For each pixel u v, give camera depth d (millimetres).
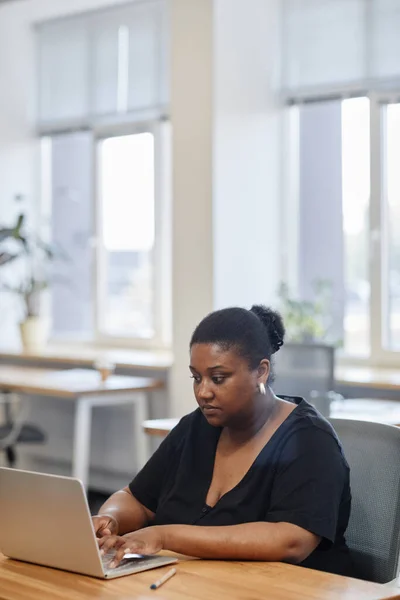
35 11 6641
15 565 1891
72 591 1697
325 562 1996
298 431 2025
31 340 6488
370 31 5246
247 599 1631
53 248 6402
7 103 6801
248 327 2025
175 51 5258
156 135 6215
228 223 5223
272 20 5543
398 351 5250
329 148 5508
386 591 1683
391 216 5293
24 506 1852
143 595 1666
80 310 6824
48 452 6344
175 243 5273
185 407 5270
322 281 5523
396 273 5293
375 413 4008
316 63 5445
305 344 4410
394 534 2121
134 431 5801
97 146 6559
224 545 1882
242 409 2018
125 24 6324
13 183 6867
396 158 5258
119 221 6484
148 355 5965
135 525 2258
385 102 5234
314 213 5574
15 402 5508
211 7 5117
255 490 2023
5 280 6789
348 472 2027
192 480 2131
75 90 6660
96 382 5348
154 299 6281
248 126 5359
